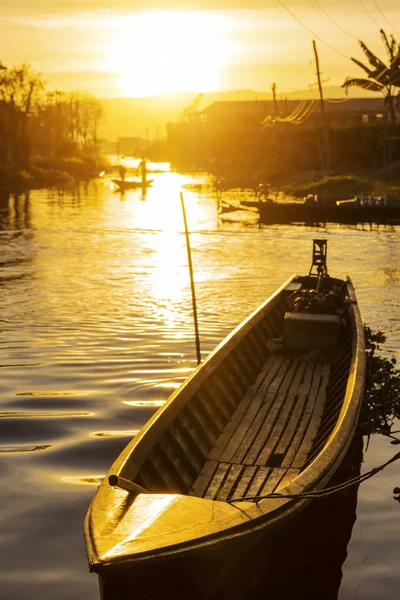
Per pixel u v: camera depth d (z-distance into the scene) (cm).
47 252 4097
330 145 10500
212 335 2117
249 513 723
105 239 4750
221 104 17775
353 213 5794
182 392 1116
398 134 9338
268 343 1759
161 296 2762
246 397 1426
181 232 5191
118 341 2033
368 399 1523
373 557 907
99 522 688
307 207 5878
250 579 740
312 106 14288
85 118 18375
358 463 1220
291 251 4200
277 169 11575
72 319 2323
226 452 1150
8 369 1747
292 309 1922
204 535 664
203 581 671
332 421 1187
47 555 924
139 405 1497
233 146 14262
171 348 1958
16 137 11806
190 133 17275
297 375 1584
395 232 5188
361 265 3647
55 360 1828
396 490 1103
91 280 3131
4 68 11588
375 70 8612
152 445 937
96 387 1612
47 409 1465
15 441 1296
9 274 3294
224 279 3200
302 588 832
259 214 6031
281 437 1220
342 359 1628
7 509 1038
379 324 2283
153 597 653
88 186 11319
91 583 867
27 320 2305
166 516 700
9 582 865
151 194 9431
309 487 821
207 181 11956
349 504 1059
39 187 10844
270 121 11950
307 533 902
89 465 1197
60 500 1066
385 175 8606
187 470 1026
